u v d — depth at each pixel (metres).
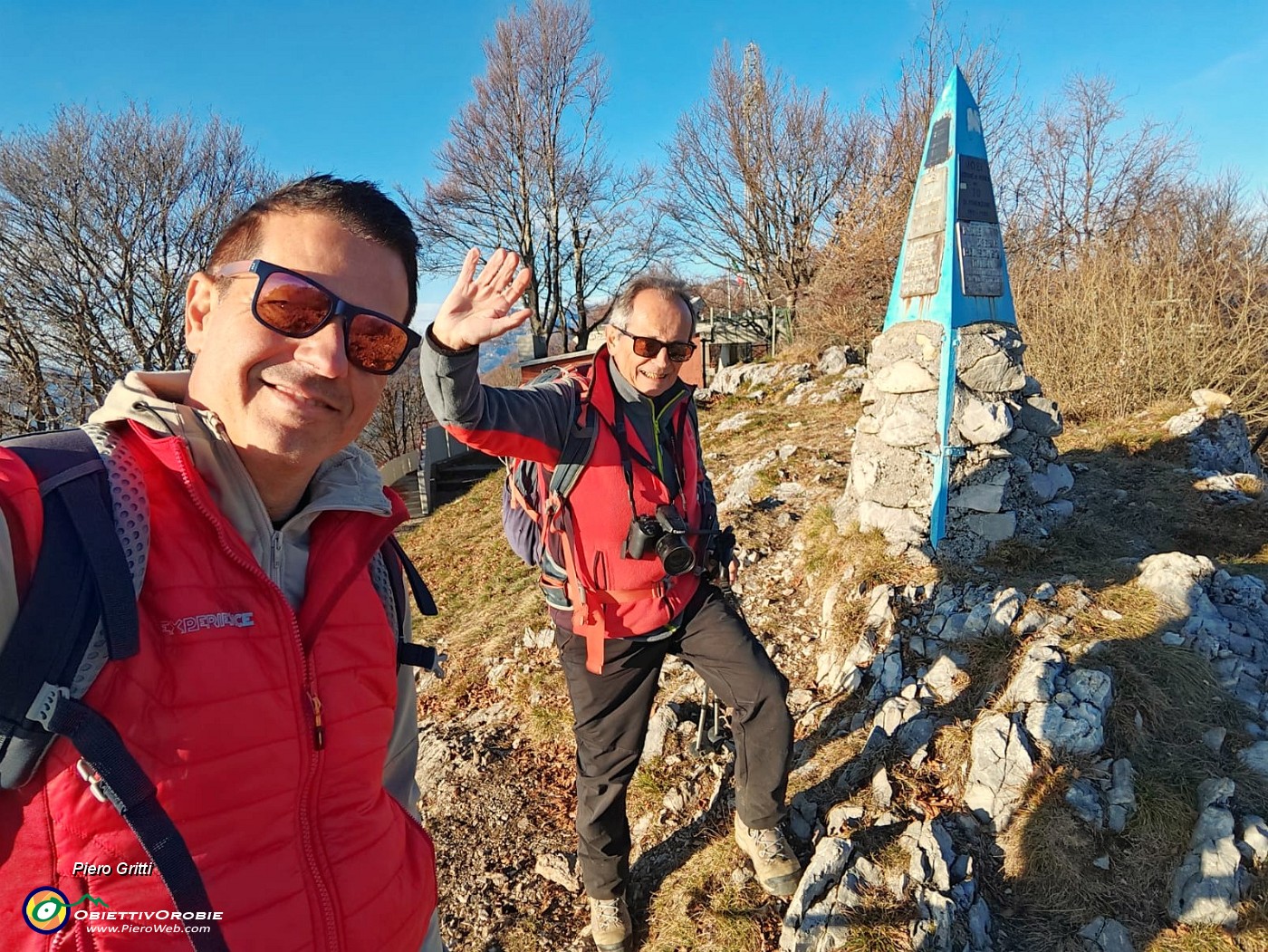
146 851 0.90
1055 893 2.41
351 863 1.15
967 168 3.98
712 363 23.55
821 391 10.45
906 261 4.27
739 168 24.78
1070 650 3.09
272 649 1.05
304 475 1.16
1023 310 9.24
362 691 1.20
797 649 4.04
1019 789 2.66
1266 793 2.50
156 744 0.93
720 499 6.46
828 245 19.08
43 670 0.84
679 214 26.36
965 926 2.35
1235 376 7.72
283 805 1.05
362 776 1.20
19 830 0.89
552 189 25.16
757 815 2.48
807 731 3.40
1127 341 7.69
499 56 23.81
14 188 17.14
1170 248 8.83
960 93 3.97
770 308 25.58
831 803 2.90
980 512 4.00
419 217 24.31
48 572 0.86
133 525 0.95
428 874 1.39
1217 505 4.75
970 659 3.26
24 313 17.52
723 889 2.69
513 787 3.62
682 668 4.04
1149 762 2.67
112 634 0.88
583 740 2.48
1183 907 2.27
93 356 18.83
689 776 3.26
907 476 4.18
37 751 0.86
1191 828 2.43
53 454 0.94
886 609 3.69
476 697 4.70
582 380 2.34
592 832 2.51
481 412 1.98
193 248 19.70
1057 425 4.25
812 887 2.50
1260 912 2.21
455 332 1.73
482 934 2.85
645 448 2.32
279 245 1.06
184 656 0.96
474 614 6.50
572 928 2.82
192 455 1.05
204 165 19.44
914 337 4.14
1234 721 2.81
